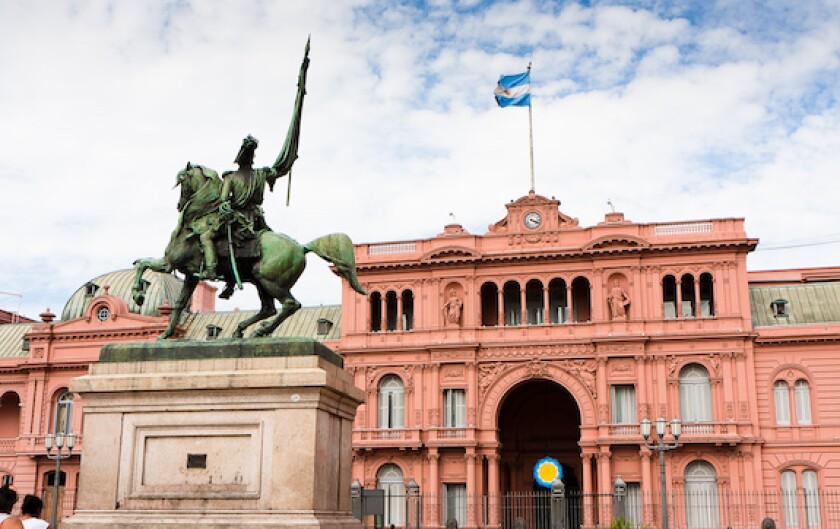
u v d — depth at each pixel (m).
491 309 75.06
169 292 88.06
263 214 19.52
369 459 71.69
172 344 17.23
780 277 82.06
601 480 67.25
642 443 66.50
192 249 18.67
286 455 16.03
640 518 66.19
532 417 78.81
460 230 75.31
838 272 80.62
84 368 81.81
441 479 70.19
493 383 71.00
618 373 69.06
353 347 73.75
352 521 17.19
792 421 67.25
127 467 16.58
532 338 71.12
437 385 71.62
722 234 69.81
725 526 65.06
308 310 85.12
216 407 16.48
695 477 66.88
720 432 66.38
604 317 70.25
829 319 70.62
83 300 87.44
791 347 68.25
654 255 70.31
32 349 83.12
